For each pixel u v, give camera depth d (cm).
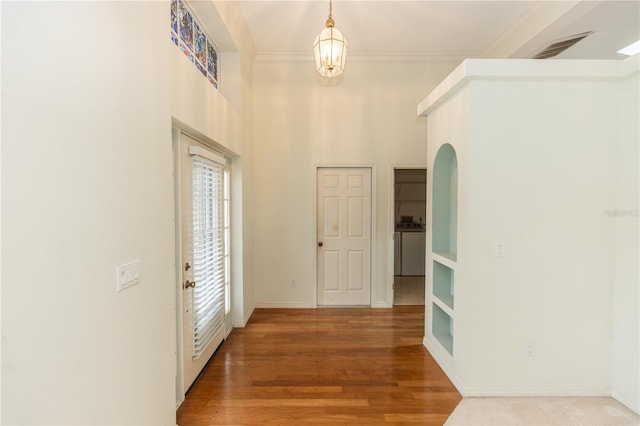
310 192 436
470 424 204
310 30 363
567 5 267
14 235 91
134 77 151
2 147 87
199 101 242
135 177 151
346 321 388
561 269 234
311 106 433
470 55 420
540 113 231
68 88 110
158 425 171
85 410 118
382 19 338
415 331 358
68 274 110
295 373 265
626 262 224
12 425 91
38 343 98
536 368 235
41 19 99
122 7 142
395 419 209
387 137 435
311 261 439
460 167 244
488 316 235
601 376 234
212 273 288
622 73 224
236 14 324
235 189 368
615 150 231
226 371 268
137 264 152
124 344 142
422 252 639
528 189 233
